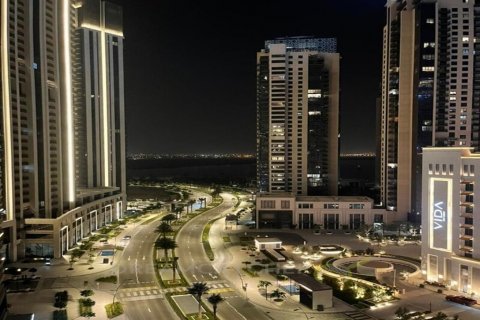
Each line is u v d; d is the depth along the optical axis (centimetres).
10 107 17675
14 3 18100
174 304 13325
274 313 12675
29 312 12744
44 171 19612
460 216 14200
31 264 17725
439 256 14862
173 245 18550
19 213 18400
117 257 18962
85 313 12312
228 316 12444
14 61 18100
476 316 12338
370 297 13812
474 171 13825
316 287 13188
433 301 13488
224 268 17275
